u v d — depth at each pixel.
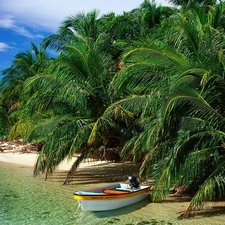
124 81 13.66
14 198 15.51
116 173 20.91
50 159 17.52
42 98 18.48
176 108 11.51
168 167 11.20
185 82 11.08
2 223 11.84
